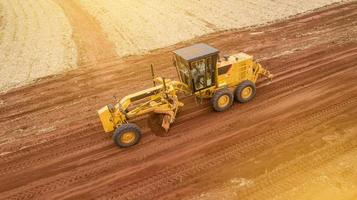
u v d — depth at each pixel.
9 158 10.28
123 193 8.52
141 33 19.80
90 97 13.42
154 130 10.80
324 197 7.75
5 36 21.08
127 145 10.09
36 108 13.04
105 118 10.04
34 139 11.11
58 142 10.81
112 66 16.02
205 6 23.69
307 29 18.02
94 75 15.30
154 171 9.12
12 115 12.72
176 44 17.89
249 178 8.53
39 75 15.81
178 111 11.68
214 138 10.16
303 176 8.40
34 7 26.77
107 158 9.84
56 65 16.64
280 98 11.86
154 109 10.36
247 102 11.83
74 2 27.16
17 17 24.67
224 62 11.26
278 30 18.36
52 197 8.63
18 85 15.08
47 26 22.28
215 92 11.17
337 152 9.05
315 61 14.31
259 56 15.41
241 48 16.53
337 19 18.98
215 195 8.12
